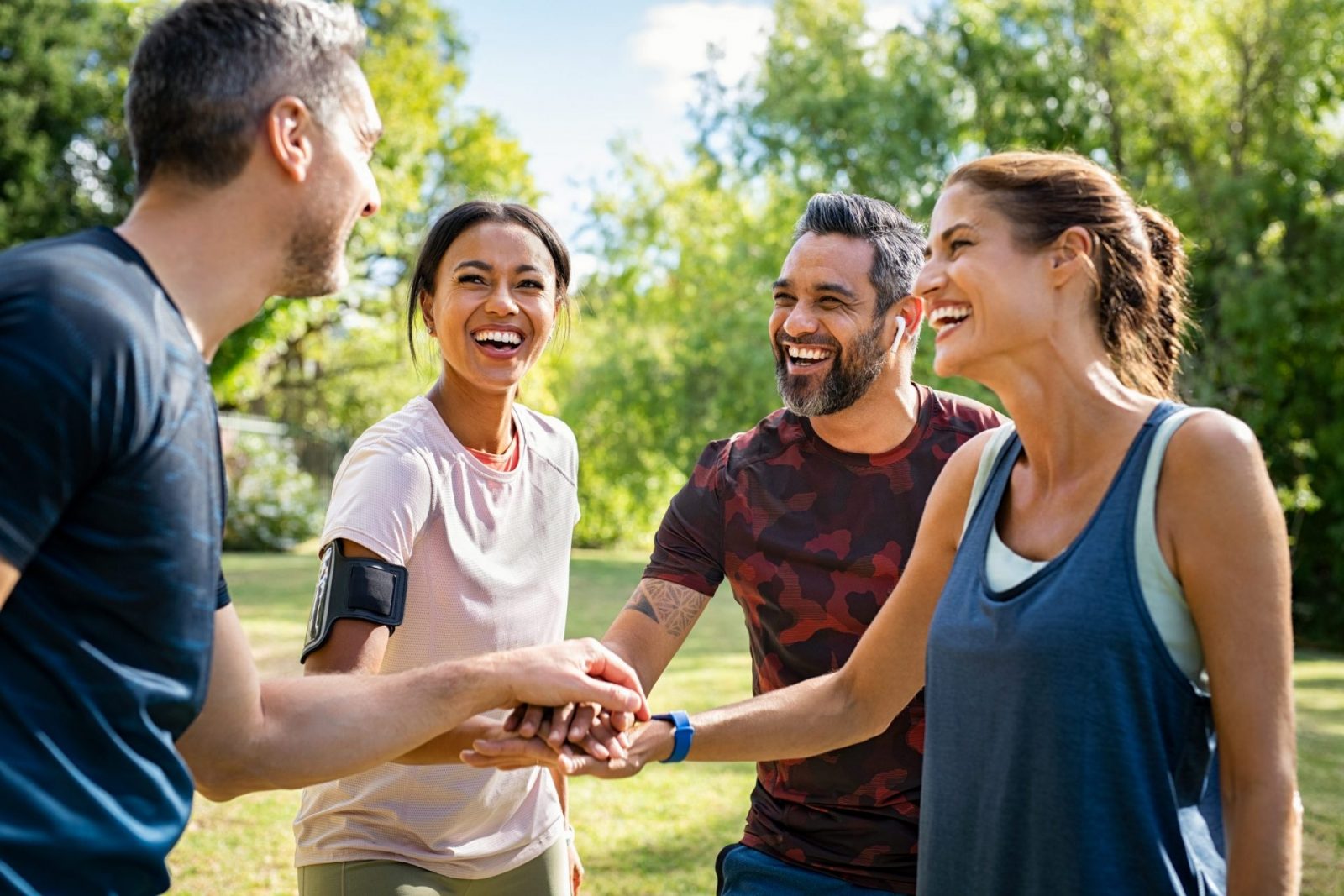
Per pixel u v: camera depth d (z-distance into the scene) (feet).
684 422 63.93
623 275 76.13
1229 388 53.01
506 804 8.00
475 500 8.02
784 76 59.72
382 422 8.05
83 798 4.32
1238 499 4.72
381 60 67.05
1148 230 5.78
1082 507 5.16
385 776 7.57
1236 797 4.72
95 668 4.36
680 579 8.21
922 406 8.10
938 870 5.29
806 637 7.98
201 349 4.96
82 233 4.64
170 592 4.51
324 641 7.16
